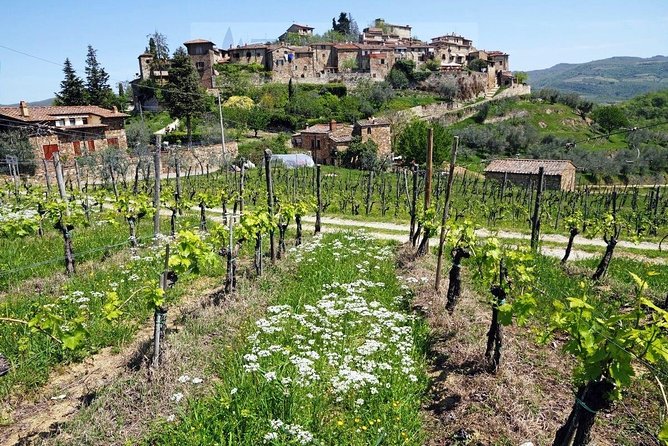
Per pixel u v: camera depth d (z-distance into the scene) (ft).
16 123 147.23
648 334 14.19
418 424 21.45
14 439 20.53
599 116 284.20
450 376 25.63
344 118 261.65
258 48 319.47
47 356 26.48
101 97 258.16
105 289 36.96
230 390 22.29
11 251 45.70
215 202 70.38
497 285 26.04
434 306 34.19
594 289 40.55
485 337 29.19
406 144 196.95
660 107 293.84
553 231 76.95
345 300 34.76
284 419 20.29
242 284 38.22
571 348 15.83
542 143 250.78
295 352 26.89
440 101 314.14
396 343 27.96
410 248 53.52
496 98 339.36
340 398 22.07
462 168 209.56
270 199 45.80
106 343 29.35
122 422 20.74
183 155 161.07
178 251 27.68
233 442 18.84
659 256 60.03
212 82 283.38
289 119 245.65
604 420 21.76
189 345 27.37
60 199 56.49
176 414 21.08
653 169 187.11
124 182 118.01
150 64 274.16
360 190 130.31
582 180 185.47
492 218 90.27
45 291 36.50
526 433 20.30
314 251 50.19
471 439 20.36
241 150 194.29
